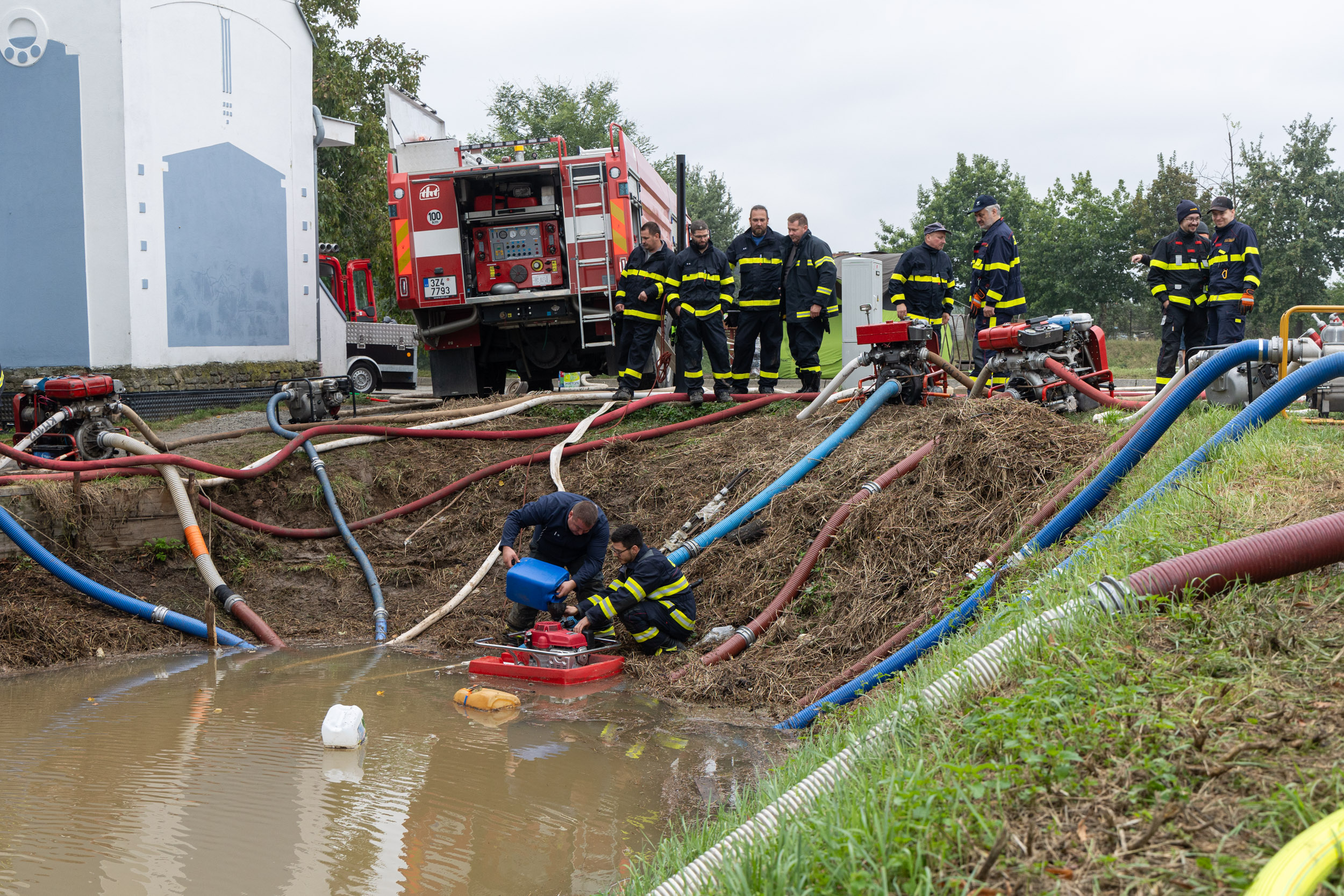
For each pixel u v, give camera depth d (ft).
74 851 12.39
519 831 13.32
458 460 31.68
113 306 39.40
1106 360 28.71
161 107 40.47
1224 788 8.30
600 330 38.24
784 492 25.55
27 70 38.50
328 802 14.20
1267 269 125.80
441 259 37.45
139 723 17.87
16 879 11.60
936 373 29.84
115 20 38.70
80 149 38.93
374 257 94.73
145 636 23.80
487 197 37.91
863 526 22.74
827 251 32.50
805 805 9.96
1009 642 12.26
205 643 24.16
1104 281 142.92
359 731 16.80
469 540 28.58
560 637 21.42
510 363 42.63
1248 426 17.70
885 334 28.63
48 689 20.24
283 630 25.08
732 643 21.65
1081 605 12.39
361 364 60.64
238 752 16.33
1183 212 31.83
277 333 46.83
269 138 45.68
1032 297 148.46
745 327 34.37
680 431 31.91
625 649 22.85
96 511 25.29
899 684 16.17
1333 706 9.25
